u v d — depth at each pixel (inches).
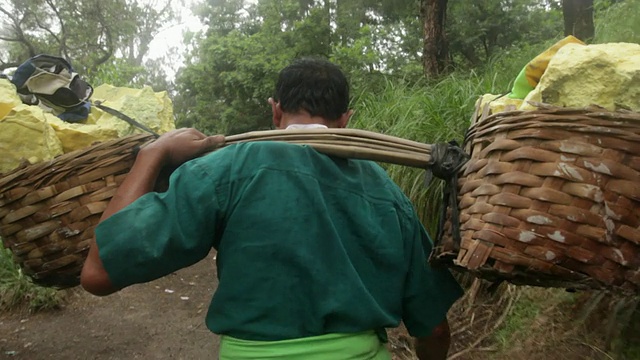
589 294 115.8
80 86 79.9
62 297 191.5
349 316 53.4
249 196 52.6
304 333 53.0
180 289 208.7
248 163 53.9
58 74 79.0
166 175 59.6
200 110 518.6
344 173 58.1
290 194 53.1
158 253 49.8
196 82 519.8
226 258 53.1
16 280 189.5
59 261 58.7
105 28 687.1
